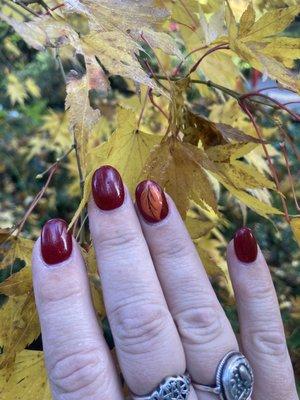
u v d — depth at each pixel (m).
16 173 0.45
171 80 0.14
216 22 0.17
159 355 0.11
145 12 0.13
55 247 0.11
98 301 0.13
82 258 0.12
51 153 0.47
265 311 0.13
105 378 0.11
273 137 0.31
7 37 0.40
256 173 0.13
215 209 0.13
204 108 0.27
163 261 0.12
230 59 0.19
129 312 0.11
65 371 0.11
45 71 0.48
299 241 0.14
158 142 0.13
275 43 0.13
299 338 0.34
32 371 0.14
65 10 0.12
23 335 0.13
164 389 0.11
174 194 0.13
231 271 0.13
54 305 0.11
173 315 0.12
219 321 0.12
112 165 0.13
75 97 0.11
